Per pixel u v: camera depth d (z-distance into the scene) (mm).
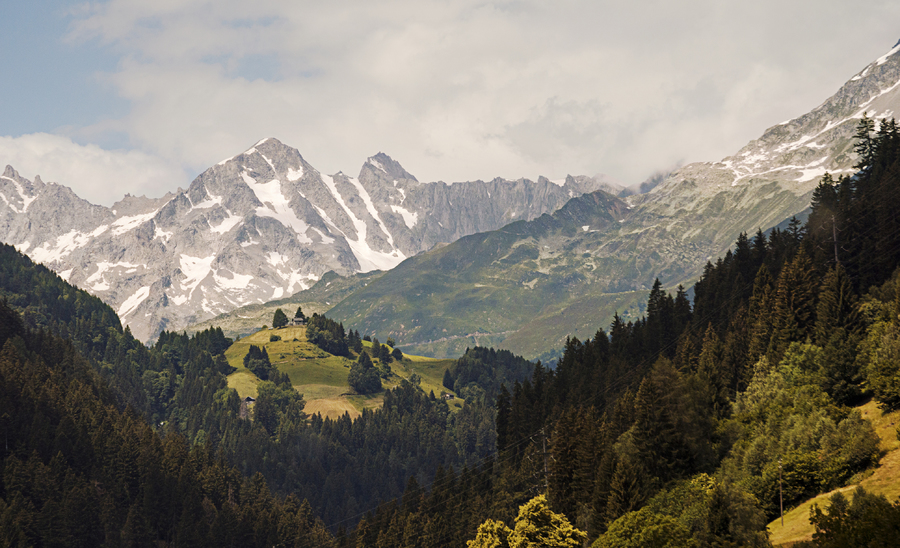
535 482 168250
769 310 167750
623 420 156500
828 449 103562
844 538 70125
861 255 167500
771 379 136625
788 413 122750
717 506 92688
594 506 124875
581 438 150375
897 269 155375
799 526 92750
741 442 123375
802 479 101750
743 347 165625
